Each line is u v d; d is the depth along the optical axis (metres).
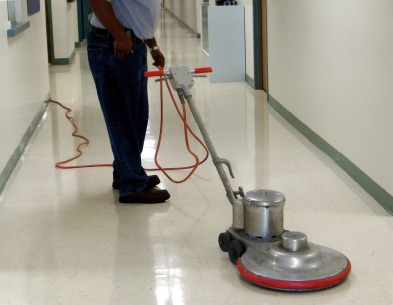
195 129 5.48
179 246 3.12
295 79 5.41
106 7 3.39
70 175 4.27
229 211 3.57
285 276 2.61
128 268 2.89
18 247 3.14
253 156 4.63
